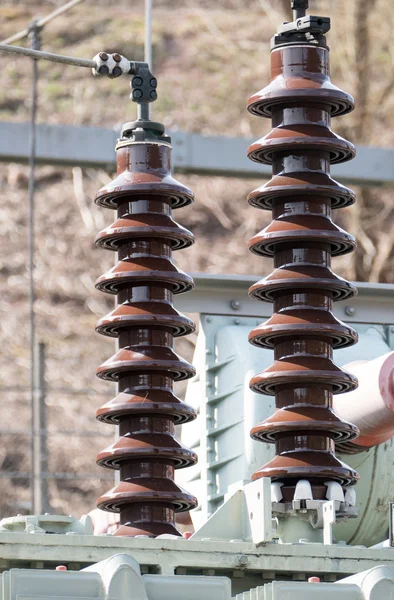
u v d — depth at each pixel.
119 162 8.47
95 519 11.10
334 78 26.50
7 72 29.09
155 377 8.26
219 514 7.48
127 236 8.30
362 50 26.19
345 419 8.58
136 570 6.32
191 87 29.02
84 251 26.27
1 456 22.89
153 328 8.30
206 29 30.20
